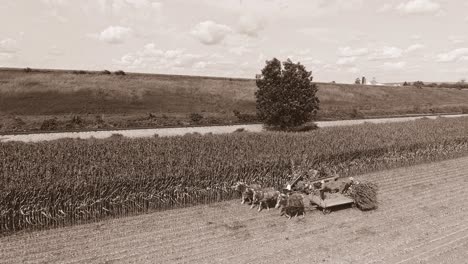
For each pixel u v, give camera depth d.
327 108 75.00
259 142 32.44
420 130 42.09
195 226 18.88
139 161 24.72
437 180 28.77
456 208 22.17
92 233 17.75
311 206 22.34
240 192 23.03
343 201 21.20
